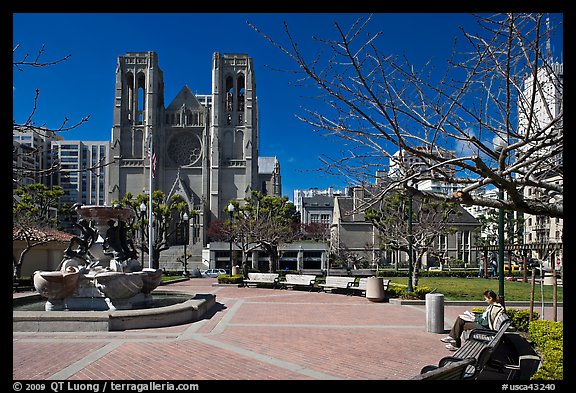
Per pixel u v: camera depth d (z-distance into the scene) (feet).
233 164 328.49
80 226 58.65
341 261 225.56
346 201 242.99
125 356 33.58
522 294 86.53
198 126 331.77
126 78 331.98
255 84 348.79
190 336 41.37
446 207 138.51
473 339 26.50
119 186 317.42
